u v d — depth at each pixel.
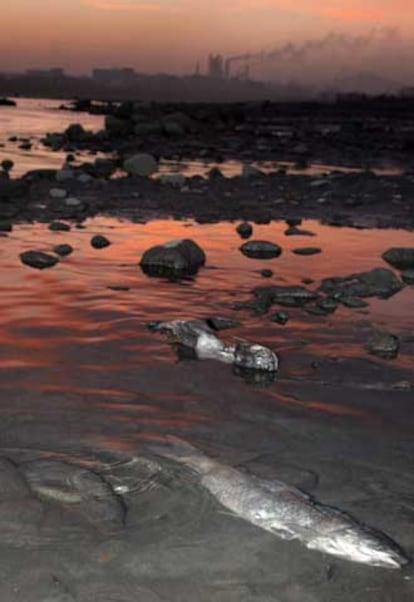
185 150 32.62
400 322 8.59
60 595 3.58
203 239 13.03
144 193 18.16
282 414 5.93
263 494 4.48
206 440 5.41
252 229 14.02
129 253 11.55
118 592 3.63
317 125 57.78
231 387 6.43
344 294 9.59
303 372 6.89
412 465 5.18
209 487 4.63
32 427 5.44
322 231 14.40
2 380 6.29
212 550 4.00
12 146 30.73
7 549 3.93
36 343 7.24
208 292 9.48
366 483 4.88
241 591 3.69
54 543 4.00
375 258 12.06
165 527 4.21
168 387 6.36
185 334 7.52
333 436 5.58
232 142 38.59
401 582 3.82
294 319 8.51
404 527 4.36
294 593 3.70
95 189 18.30
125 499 4.50
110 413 5.75
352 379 6.77
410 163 30.20
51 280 9.59
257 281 10.19
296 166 27.38
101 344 7.32
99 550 3.96
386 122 66.00
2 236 12.26
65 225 13.30
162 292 9.37
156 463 4.95
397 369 7.07
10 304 8.44
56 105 106.62
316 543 4.07
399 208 17.72
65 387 6.21
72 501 4.41
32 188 17.62
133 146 32.94
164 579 3.75
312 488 4.77
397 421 5.91
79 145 32.69
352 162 29.94
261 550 4.02
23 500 4.41
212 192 18.92
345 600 3.67
